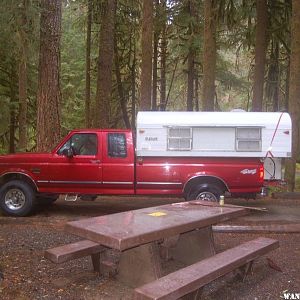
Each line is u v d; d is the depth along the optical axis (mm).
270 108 25094
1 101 22469
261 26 17672
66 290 5082
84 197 10211
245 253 5312
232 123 9805
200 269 4656
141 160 9844
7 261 6066
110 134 9922
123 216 5344
